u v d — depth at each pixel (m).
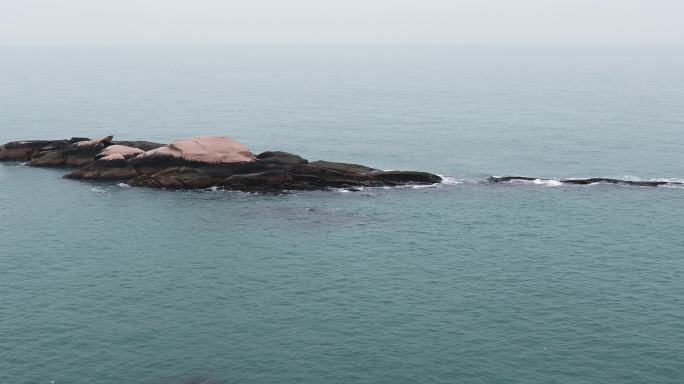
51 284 54.03
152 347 43.69
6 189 84.44
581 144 116.56
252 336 45.16
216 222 70.88
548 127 136.38
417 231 68.00
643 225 69.69
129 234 67.00
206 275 56.16
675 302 50.31
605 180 87.81
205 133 130.50
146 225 69.88
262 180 83.75
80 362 41.75
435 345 43.75
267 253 61.56
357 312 48.78
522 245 63.62
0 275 55.88
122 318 47.84
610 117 149.50
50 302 50.50
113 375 40.34
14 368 40.91
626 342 44.06
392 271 57.00
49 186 86.00
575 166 99.94
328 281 54.75
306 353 42.84
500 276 55.75
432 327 46.28
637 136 123.38
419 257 60.47
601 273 56.31
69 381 39.66
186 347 43.69
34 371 40.66
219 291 52.75
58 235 66.62
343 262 59.25
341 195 81.81
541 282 54.38
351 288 53.28
